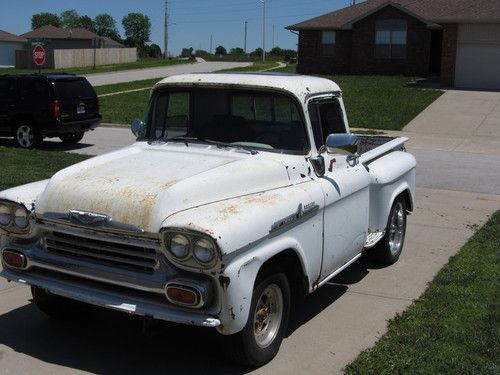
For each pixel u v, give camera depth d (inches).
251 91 201.6
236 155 194.1
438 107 949.8
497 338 187.6
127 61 2780.5
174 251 154.0
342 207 211.5
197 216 157.6
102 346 189.5
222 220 156.2
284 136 201.3
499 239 304.2
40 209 175.2
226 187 175.0
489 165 552.1
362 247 234.5
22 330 199.8
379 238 247.8
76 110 622.2
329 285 245.0
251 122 203.9
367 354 179.6
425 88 1181.7
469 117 869.2
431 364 173.0
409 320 205.6
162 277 159.5
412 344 186.1
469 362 173.6
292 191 186.4
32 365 176.4
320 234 196.5
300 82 206.5
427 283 247.0
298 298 209.5
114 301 162.9
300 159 198.4
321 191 196.4
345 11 1600.6
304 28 1537.9
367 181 231.3
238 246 154.6
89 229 166.2
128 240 161.5
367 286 244.4
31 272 180.9
